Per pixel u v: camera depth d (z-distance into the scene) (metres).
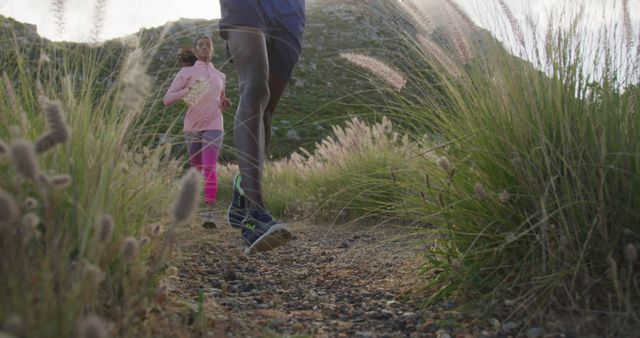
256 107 2.88
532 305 2.08
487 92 2.50
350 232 4.73
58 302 1.21
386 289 2.61
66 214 1.57
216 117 4.58
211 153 4.48
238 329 1.96
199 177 1.41
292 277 3.03
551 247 2.09
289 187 8.03
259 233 2.79
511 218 2.28
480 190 2.08
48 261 1.24
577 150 2.15
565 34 2.41
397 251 3.33
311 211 6.30
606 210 2.06
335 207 5.88
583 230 2.08
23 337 1.12
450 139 2.56
